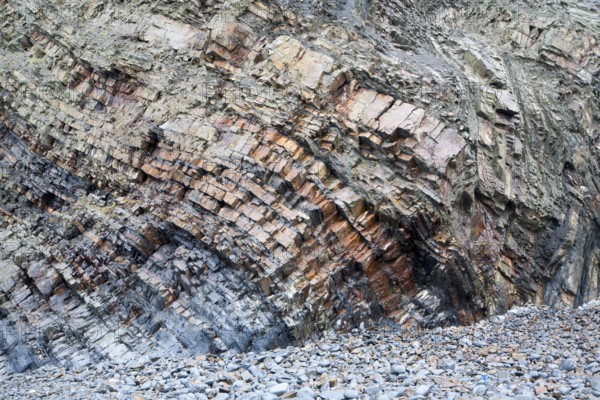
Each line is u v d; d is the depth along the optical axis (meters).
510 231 18.80
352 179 16.20
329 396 10.73
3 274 16.59
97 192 17.20
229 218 15.27
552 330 14.64
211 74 17.17
